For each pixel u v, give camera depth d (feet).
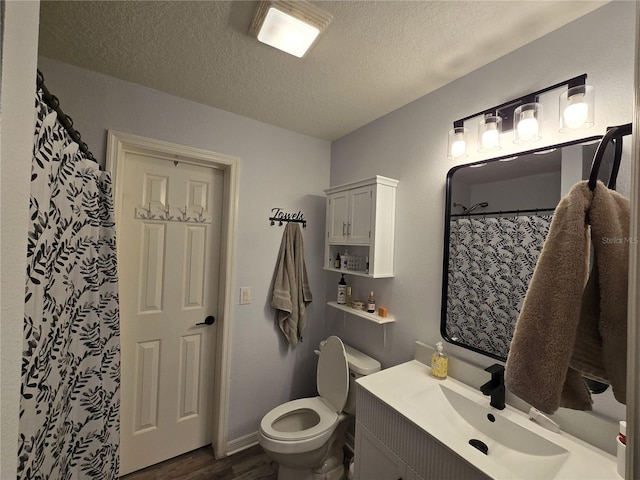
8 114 1.02
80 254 3.18
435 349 4.76
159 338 5.85
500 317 3.99
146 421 5.73
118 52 4.32
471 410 3.85
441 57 4.21
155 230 5.80
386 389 4.10
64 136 2.63
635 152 1.13
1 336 1.03
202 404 6.34
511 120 3.98
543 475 2.91
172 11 3.49
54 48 4.25
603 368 1.72
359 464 4.20
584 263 1.73
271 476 5.62
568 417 3.19
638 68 1.14
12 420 1.08
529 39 3.79
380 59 4.29
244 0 3.32
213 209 6.45
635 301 1.09
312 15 3.41
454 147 4.36
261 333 6.70
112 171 5.00
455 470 2.92
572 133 3.41
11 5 1.03
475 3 3.25
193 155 5.76
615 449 2.88
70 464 3.09
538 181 3.67
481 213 4.27
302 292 6.98
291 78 4.87
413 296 5.25
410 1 3.24
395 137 5.83
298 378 7.23
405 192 5.53
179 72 4.81
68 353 2.86
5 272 1.05
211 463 5.93
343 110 5.96
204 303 6.34
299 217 7.23
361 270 6.31
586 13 3.32
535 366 1.79
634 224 1.12
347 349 6.41
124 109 5.10
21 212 1.11
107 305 4.05
